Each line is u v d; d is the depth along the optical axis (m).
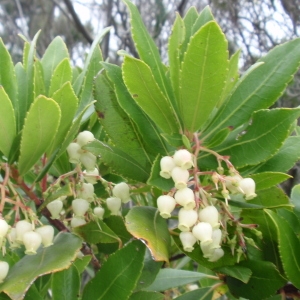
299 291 0.25
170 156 0.22
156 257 0.18
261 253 0.25
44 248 0.21
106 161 0.22
